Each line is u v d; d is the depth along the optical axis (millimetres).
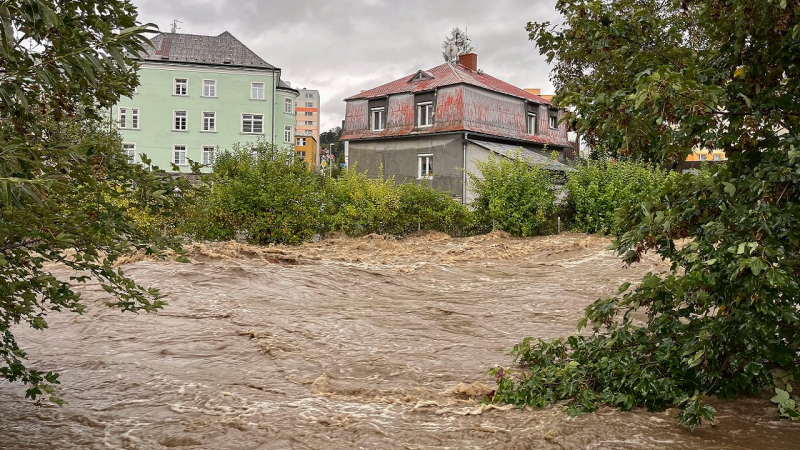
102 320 8312
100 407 5004
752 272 4043
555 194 21359
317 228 18172
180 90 46500
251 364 6547
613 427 4211
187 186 3895
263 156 18656
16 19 3145
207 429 4473
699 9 5070
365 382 5887
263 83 47531
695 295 4551
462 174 34344
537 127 40688
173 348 7145
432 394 5434
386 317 9055
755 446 3816
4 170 2932
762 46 4723
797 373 4383
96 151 3613
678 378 4629
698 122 4168
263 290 10500
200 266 11398
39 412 4848
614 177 20250
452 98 35031
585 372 4953
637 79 4348
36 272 3779
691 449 3799
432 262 14289
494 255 15352
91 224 3502
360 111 38875
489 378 5988
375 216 19750
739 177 4672
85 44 3443
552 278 12336
